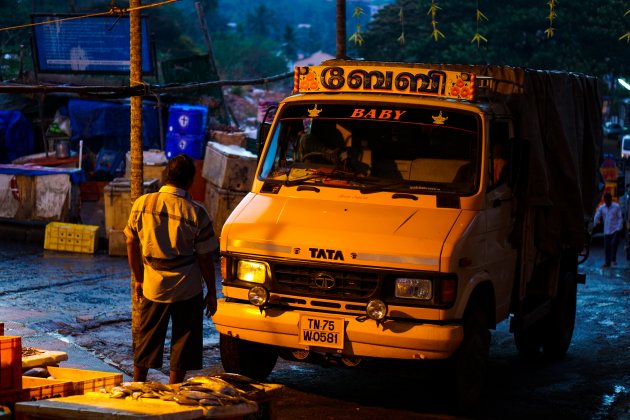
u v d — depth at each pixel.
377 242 7.68
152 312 7.39
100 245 18.38
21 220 18.89
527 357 11.11
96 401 5.42
